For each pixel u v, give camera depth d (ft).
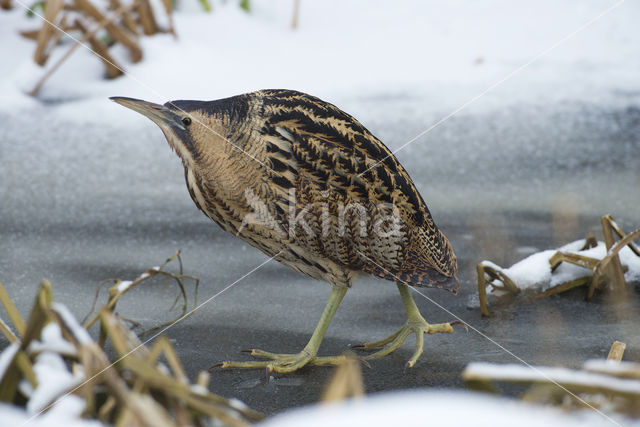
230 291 27.37
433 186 37.81
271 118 22.34
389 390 20.63
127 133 45.21
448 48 56.65
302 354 22.17
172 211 35.55
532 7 63.36
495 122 46.44
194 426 12.28
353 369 11.82
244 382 21.16
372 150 23.21
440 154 41.96
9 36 53.72
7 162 40.47
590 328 23.95
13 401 12.80
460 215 33.73
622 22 60.64
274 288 27.81
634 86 51.52
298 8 59.67
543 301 26.21
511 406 10.92
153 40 52.37
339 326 25.02
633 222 33.04
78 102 48.19
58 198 36.50
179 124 22.43
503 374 11.81
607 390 11.32
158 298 26.63
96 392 12.30
